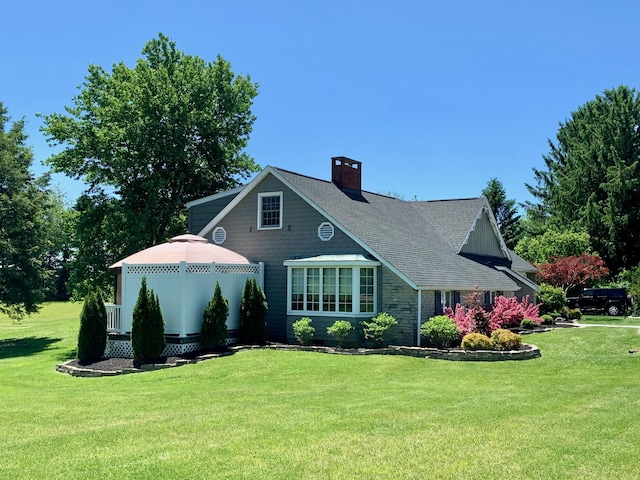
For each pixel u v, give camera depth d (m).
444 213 35.50
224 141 38.38
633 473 8.17
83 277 34.34
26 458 9.23
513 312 28.08
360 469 8.45
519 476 8.10
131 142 32.59
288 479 8.07
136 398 14.88
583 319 37.53
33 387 18.25
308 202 25.27
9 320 53.78
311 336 23.28
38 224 38.50
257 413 12.25
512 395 13.94
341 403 13.22
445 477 8.10
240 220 27.17
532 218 71.88
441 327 21.44
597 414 11.72
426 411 12.18
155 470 8.49
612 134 58.22
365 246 23.55
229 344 23.75
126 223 33.12
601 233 55.84
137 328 20.81
